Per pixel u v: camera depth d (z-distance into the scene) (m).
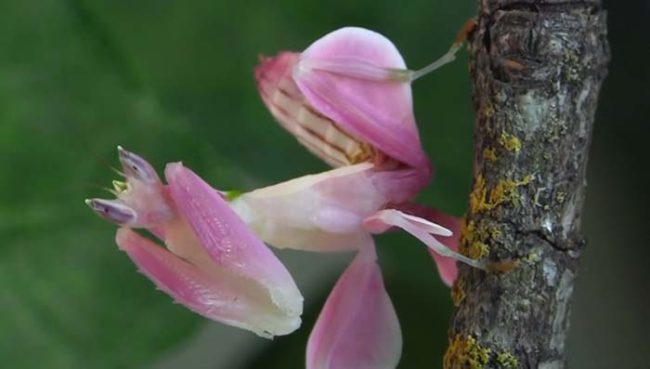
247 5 0.36
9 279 0.36
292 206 0.30
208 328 0.37
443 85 0.35
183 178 0.29
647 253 0.35
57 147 0.37
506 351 0.29
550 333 0.29
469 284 0.29
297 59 0.30
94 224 0.37
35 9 0.37
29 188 0.37
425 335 0.35
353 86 0.30
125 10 0.37
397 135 0.30
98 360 0.36
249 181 0.36
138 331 0.36
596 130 0.35
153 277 0.29
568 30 0.29
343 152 0.30
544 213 0.29
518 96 0.29
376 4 0.36
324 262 0.36
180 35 0.36
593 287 0.35
